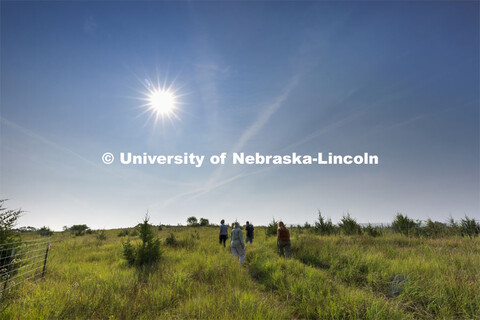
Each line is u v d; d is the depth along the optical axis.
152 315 4.13
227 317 3.79
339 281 5.86
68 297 4.52
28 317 3.71
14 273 5.83
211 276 6.36
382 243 10.98
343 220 17.02
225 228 13.32
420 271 5.96
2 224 6.13
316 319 4.09
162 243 13.38
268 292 5.42
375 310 4.00
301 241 11.33
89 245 14.86
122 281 5.83
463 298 4.50
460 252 8.45
